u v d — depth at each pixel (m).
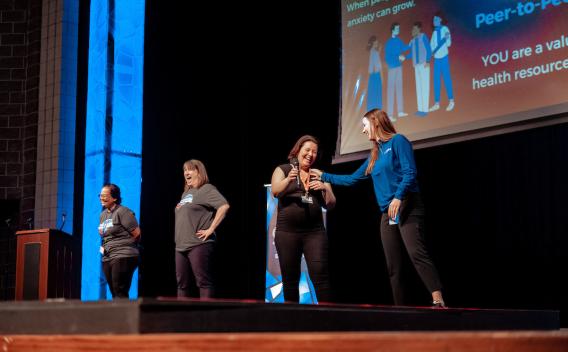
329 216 6.05
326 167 6.01
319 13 6.14
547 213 4.74
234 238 6.45
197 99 6.56
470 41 4.70
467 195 5.23
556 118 4.17
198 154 6.49
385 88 5.20
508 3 4.52
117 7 6.46
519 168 4.93
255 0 6.46
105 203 4.98
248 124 6.43
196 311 1.47
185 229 4.28
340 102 5.51
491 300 5.01
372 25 5.39
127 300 1.41
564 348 1.10
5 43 6.52
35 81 6.40
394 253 3.36
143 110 6.38
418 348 1.07
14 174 6.31
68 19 6.39
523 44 4.40
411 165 3.27
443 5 4.91
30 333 1.53
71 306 1.48
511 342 1.08
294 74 6.25
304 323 1.71
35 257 5.00
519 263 4.88
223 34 6.57
